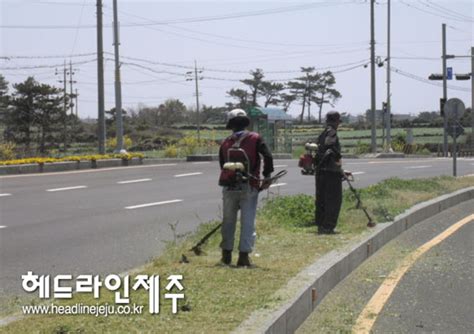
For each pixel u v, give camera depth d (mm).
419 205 14477
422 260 9969
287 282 7180
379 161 37250
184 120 103812
